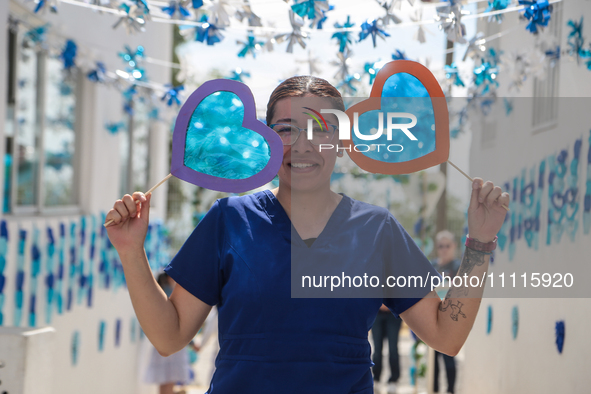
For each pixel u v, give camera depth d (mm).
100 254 5297
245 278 1529
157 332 1560
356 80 3193
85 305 4961
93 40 4855
